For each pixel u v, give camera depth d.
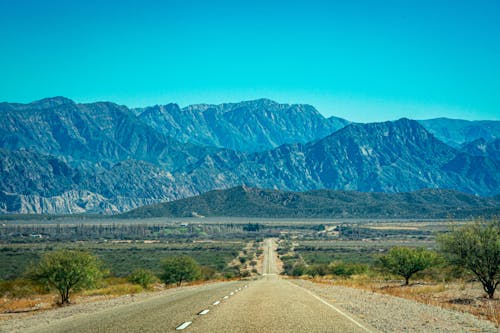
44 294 58.81
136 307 30.45
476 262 42.34
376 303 33.31
